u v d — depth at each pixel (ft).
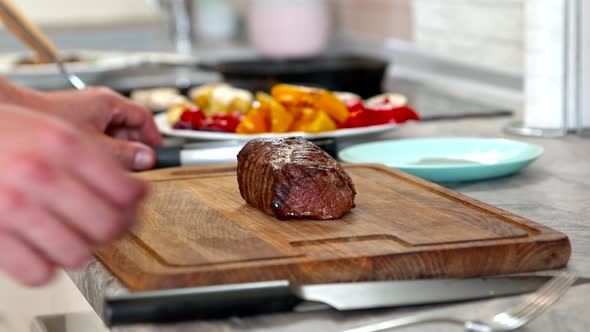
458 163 4.29
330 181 3.40
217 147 4.45
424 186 3.79
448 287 3.00
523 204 3.84
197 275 2.95
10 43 10.65
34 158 2.23
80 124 4.45
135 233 3.28
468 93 6.89
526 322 2.75
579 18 4.93
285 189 3.39
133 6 11.92
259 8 9.61
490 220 3.35
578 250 3.32
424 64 8.36
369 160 4.35
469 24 7.43
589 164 4.45
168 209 3.57
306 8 9.50
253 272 2.98
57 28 11.18
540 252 3.14
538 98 5.09
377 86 7.04
